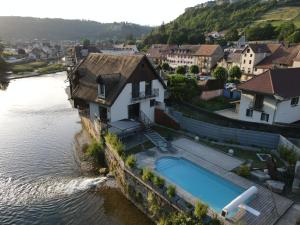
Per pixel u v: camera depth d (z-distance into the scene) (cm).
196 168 2450
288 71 3816
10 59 14175
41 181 2631
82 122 4131
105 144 2819
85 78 3647
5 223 2091
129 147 2816
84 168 2847
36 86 7831
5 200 2355
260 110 3525
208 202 1991
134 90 3281
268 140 2841
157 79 3541
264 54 8300
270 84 3456
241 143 2962
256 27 15325
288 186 2127
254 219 1747
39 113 4944
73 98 3756
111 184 2522
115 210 2202
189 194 2034
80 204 2284
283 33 13362
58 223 2083
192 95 4666
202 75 8869
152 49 14212
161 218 1956
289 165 2373
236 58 9206
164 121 3506
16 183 2608
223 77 7044
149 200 2055
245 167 2295
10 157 3152
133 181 2228
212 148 2850
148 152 2717
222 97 5575
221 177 2280
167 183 2183
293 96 3422
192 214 1736
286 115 3538
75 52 10938
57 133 3919
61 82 8581
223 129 3017
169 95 4488
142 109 3444
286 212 1828
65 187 2516
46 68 12019
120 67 3369
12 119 4584
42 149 3366
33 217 2150
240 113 3856
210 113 3800
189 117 3641
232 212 1800
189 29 19700
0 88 7431
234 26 19012
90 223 2075
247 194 1898
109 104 3020
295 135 2886
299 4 19600
